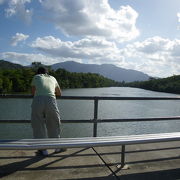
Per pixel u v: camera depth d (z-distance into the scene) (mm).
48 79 4062
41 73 4230
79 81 156125
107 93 88625
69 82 142000
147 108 40031
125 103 48156
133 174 3490
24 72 88125
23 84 83125
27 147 3104
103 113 31578
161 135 3758
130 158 4082
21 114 27219
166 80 152500
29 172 3393
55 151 4180
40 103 3854
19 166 3574
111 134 20047
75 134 19906
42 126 3922
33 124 3912
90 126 23000
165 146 4762
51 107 3889
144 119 4668
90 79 175875
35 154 4055
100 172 3502
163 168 3734
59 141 3328
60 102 42031
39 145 3141
